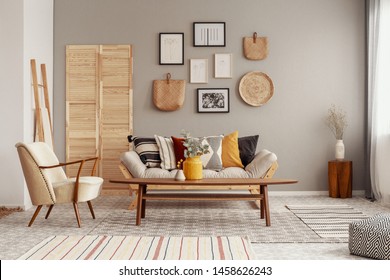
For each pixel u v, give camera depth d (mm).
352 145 7691
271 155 6254
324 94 7699
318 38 7695
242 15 7680
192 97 7695
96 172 7695
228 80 7688
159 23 7695
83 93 7719
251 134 7684
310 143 7699
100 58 7695
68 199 5281
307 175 7699
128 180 5395
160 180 5461
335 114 7574
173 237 4727
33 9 6789
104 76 7703
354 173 7680
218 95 7672
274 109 7691
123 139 7719
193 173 5570
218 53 7672
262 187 5562
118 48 7691
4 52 6418
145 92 7703
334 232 4984
